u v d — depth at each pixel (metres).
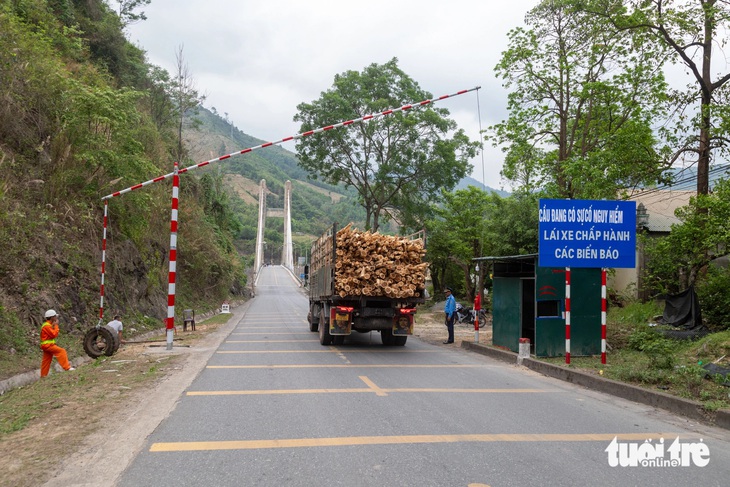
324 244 14.58
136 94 17.75
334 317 13.08
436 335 17.97
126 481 4.16
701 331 12.90
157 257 23.98
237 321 25.31
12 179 14.34
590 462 4.77
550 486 4.14
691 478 4.44
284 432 5.58
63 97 16.61
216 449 4.98
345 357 11.77
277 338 16.11
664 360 9.25
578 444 5.33
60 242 15.22
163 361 10.71
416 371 9.94
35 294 12.76
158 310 21.83
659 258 15.77
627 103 17.70
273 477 4.26
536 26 19.20
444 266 39.28
